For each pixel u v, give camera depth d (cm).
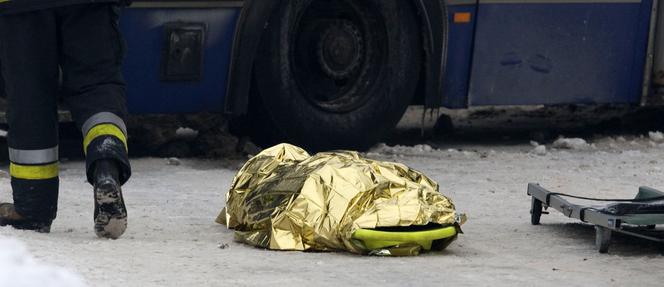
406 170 1533
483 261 1366
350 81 2506
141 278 1194
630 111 3200
